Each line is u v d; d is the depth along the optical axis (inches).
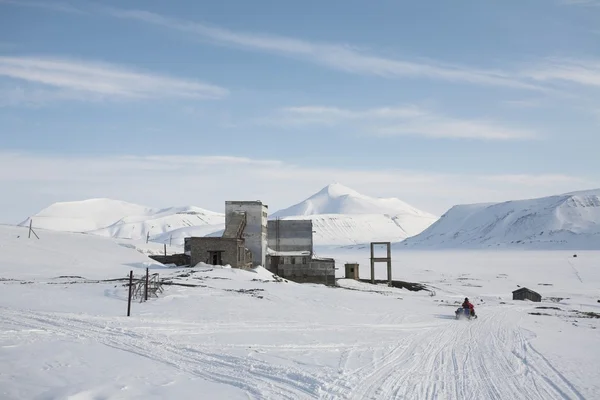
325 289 2279.8
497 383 721.0
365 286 3191.4
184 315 1272.1
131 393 587.2
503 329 1386.6
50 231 3887.8
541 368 849.5
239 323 1194.6
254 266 3065.9
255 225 3100.4
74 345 836.6
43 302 1379.2
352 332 1159.6
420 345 1036.5
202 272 2363.4
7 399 552.4
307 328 1175.6
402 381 700.7
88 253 3142.2
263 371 711.7
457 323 1483.8
